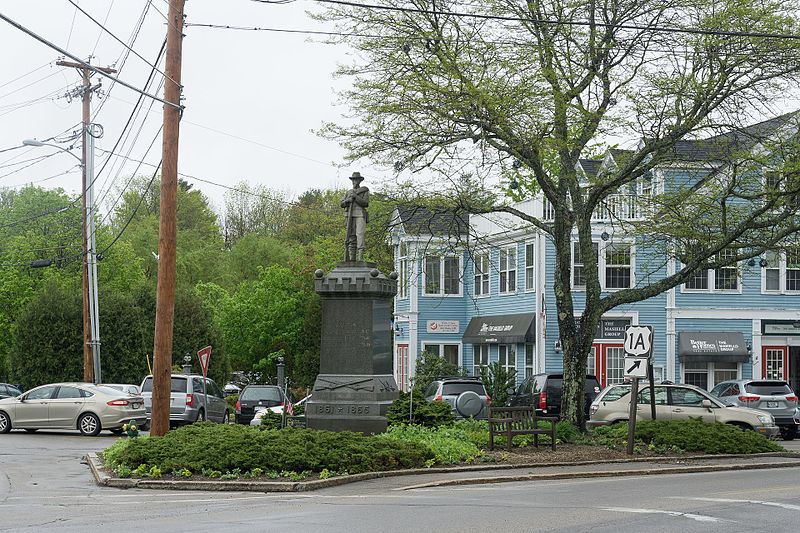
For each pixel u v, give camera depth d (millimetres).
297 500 15461
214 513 13656
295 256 63906
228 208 99812
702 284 42875
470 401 26375
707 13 24109
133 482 17891
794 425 32875
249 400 39469
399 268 47250
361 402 21516
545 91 23734
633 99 24438
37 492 17250
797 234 28359
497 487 17672
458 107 23812
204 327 53281
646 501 14961
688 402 28141
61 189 69062
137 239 77500
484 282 47344
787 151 25297
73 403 33875
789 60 23781
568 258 26922
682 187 28312
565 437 24859
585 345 26531
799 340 43312
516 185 28094
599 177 26484
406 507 14219
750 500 15070
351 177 22297
